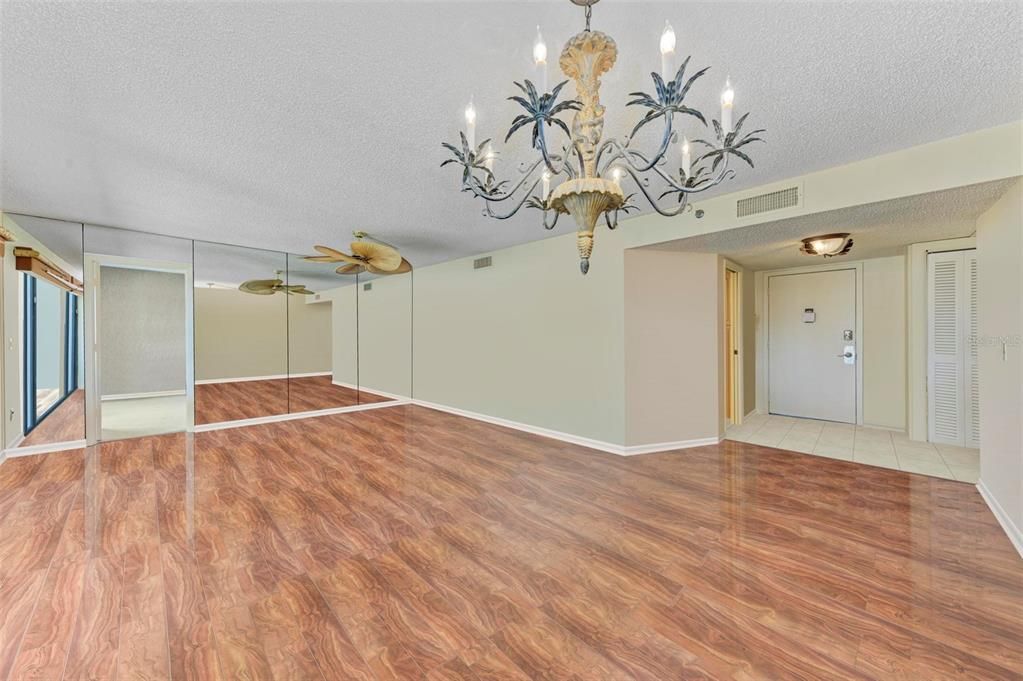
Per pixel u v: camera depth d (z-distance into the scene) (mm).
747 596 1939
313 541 2451
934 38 1556
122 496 3088
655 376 4199
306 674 1507
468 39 1575
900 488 3199
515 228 4328
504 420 5359
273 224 4195
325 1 1375
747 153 2576
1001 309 2553
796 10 1416
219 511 2844
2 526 2604
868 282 5133
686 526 2623
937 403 4289
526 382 5062
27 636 1672
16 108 2031
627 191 3186
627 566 2189
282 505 2947
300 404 6434
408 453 4188
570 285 4555
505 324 5305
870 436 4680
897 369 4953
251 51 1636
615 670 1529
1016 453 2346
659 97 1236
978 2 1377
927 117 2160
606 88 1874
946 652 1592
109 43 1574
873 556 2252
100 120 2154
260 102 2004
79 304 5582
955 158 2379
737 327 5375
